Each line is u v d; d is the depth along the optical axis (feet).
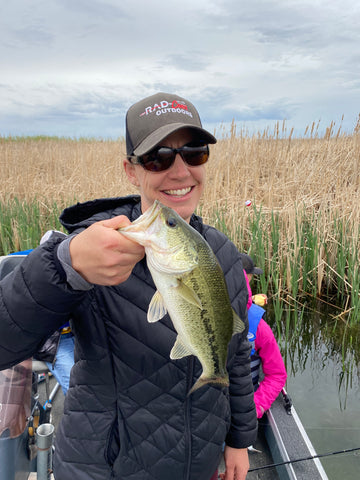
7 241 26.94
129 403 4.94
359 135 31.94
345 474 9.09
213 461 5.47
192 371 4.97
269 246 21.65
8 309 3.85
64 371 9.94
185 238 4.45
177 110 5.21
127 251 3.59
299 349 16.40
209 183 31.22
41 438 6.41
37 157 52.95
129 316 4.79
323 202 25.20
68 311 4.02
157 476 5.08
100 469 4.99
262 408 9.59
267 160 36.24
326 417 12.07
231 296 5.71
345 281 19.33
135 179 5.70
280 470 8.75
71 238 3.85
